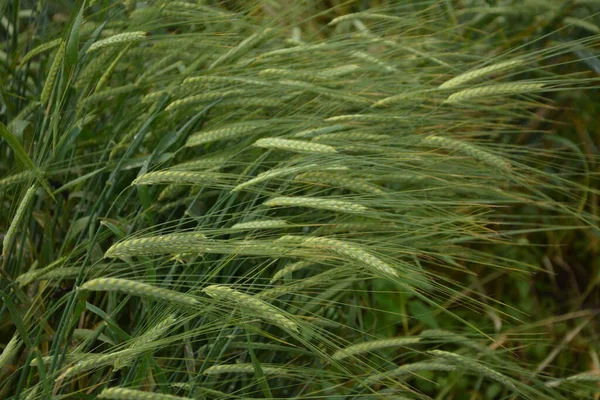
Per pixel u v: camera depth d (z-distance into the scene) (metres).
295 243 1.04
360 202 1.12
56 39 1.26
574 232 1.63
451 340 1.27
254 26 1.38
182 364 1.18
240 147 1.24
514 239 1.61
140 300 1.21
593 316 1.57
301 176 1.16
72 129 1.16
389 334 1.44
